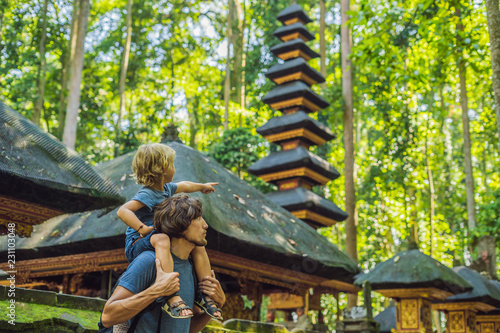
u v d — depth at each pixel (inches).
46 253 368.5
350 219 784.3
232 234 347.3
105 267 366.6
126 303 104.7
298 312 489.1
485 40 775.1
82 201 207.5
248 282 417.1
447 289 383.2
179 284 110.8
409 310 382.3
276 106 766.5
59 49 1005.8
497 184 1099.3
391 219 1138.0
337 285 464.4
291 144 736.3
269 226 404.5
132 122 1036.5
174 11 1206.3
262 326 256.4
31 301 172.6
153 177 128.0
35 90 927.7
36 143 202.7
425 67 834.2
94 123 1120.2
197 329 123.5
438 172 1208.8
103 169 429.1
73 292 400.8
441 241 1139.9
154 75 1269.7
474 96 1119.0
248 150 859.4
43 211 212.5
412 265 384.8
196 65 1295.5
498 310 537.3
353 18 458.9
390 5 458.6
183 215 112.8
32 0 930.7
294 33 808.9
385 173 970.1
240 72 1088.8
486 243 641.0
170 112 1185.4
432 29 484.7
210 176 409.1
